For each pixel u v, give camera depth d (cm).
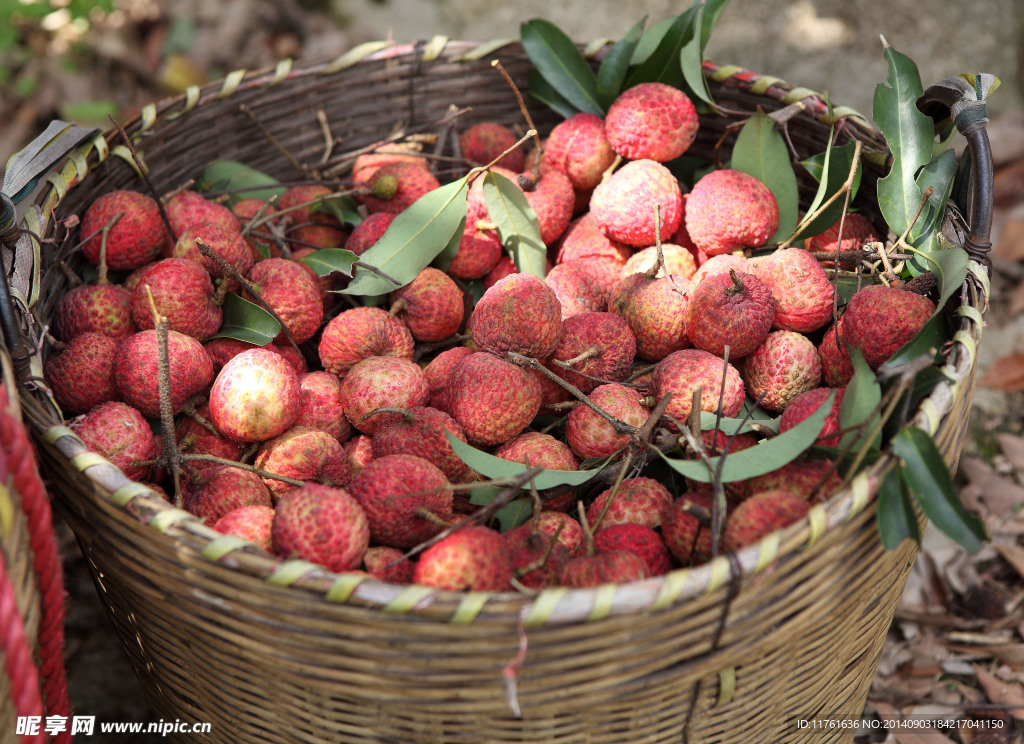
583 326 57
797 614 48
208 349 57
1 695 43
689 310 56
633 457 53
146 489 47
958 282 52
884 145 59
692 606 45
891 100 58
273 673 48
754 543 46
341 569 49
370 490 51
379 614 45
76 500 49
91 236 58
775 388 56
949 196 57
